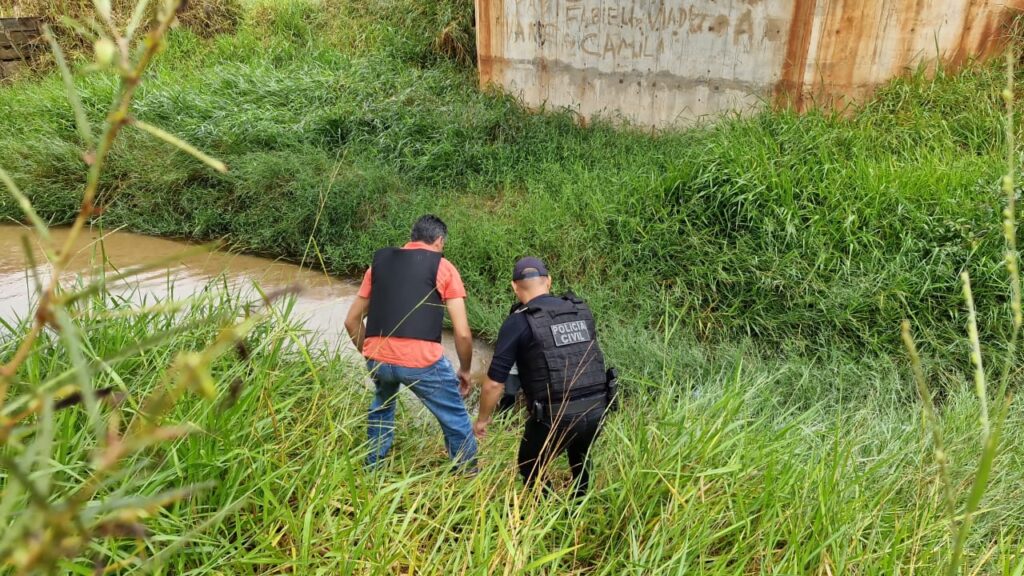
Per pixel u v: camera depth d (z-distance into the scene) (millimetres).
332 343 4531
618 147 7242
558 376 2738
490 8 8688
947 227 4539
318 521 2121
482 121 7711
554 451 2637
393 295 3045
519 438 3334
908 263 4473
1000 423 780
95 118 7750
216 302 2760
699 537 2186
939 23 6137
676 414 2957
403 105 8086
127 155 7016
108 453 495
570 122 7969
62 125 7777
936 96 6059
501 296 5207
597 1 7594
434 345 3041
